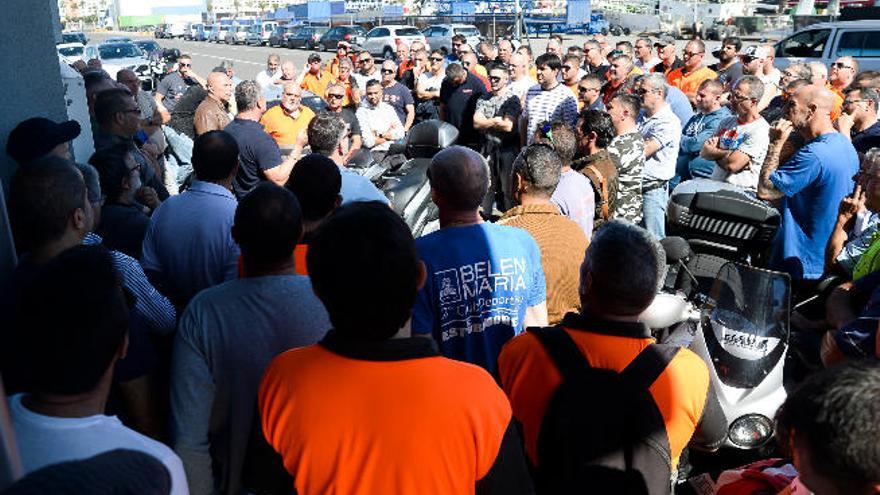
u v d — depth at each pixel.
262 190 2.10
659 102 5.46
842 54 12.37
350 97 7.59
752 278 3.14
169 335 2.65
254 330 2.00
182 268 2.99
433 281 2.41
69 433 1.31
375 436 1.38
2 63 3.23
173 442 2.01
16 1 3.38
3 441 0.75
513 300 2.49
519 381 1.85
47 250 2.20
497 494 1.44
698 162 6.13
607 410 1.72
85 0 97.12
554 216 2.93
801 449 1.17
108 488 1.03
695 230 4.45
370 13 38.75
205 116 6.44
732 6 34.81
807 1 31.14
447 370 1.44
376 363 1.42
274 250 2.06
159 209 3.06
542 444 1.80
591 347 1.80
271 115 6.34
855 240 3.86
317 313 2.07
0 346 1.84
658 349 1.78
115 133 4.41
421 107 9.54
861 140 5.52
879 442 1.08
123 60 21.50
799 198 4.25
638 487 1.70
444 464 1.38
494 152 7.72
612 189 3.99
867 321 2.62
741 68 8.84
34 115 3.56
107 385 1.40
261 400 1.49
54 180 2.19
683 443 1.78
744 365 2.92
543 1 34.62
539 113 6.89
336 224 1.44
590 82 6.59
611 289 1.79
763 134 5.18
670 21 36.12
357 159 5.60
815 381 1.17
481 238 2.47
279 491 1.47
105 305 1.36
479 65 11.02
